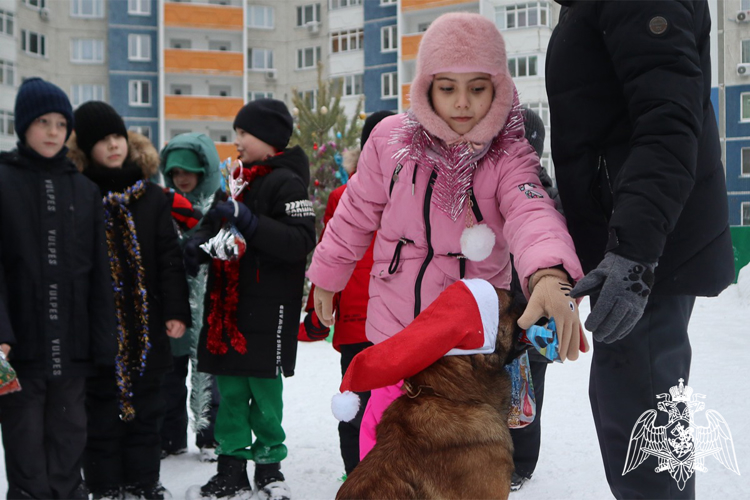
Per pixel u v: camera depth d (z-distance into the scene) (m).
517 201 2.53
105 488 3.75
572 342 2.14
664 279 2.34
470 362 2.29
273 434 3.91
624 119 2.37
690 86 2.12
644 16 2.16
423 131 2.79
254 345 3.80
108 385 3.76
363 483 2.18
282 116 4.23
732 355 6.82
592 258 2.52
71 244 3.49
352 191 3.03
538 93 22.48
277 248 3.77
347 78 28.23
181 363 4.75
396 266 2.79
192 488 3.90
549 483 3.77
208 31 27.92
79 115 3.87
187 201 4.81
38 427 3.34
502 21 22.92
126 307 3.77
